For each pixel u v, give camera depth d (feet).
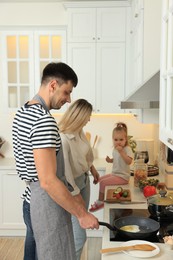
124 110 12.80
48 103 6.27
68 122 8.57
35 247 6.86
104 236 5.81
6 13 13.42
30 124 5.64
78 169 8.82
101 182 9.52
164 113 5.39
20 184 12.62
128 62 12.55
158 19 8.00
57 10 13.38
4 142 13.99
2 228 12.81
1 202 12.71
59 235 6.14
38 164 5.51
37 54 12.86
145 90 7.34
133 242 5.46
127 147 9.83
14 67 13.05
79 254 8.95
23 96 13.16
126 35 12.46
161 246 5.39
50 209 6.01
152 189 8.00
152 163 12.45
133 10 11.21
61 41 12.80
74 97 12.86
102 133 14.02
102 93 12.80
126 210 7.13
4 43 12.84
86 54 12.66
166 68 5.25
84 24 12.51
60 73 6.09
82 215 5.81
